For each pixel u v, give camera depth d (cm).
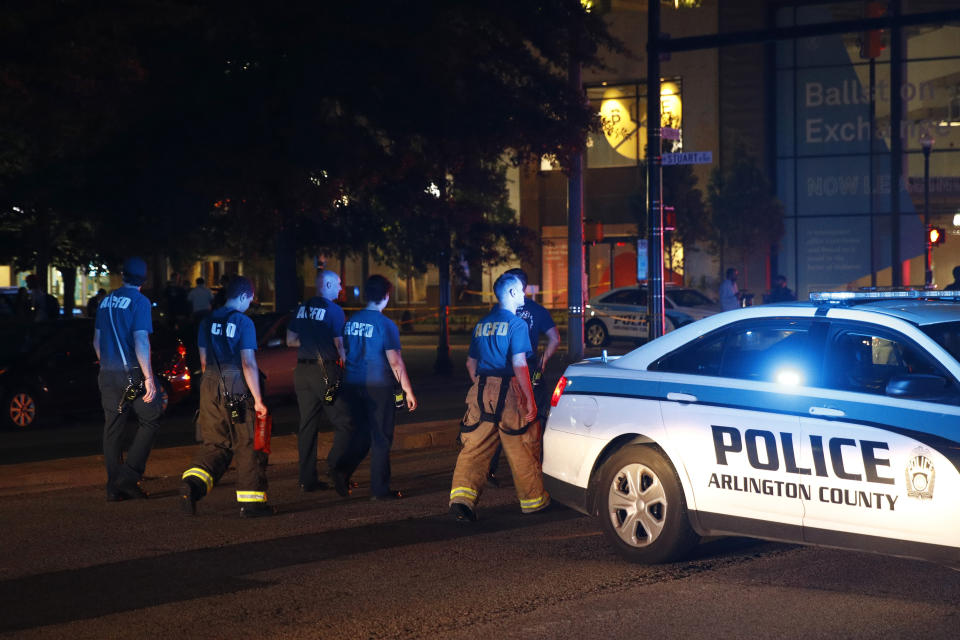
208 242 2645
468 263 2736
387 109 2175
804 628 655
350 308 4703
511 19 2236
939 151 4697
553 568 811
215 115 2159
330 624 678
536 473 995
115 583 784
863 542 711
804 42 4866
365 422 1105
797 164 4894
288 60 2117
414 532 944
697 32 4962
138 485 1201
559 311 4947
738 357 794
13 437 1642
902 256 4747
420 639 647
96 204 2366
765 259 4741
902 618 671
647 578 778
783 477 743
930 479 678
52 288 6125
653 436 810
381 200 2370
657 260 2034
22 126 2217
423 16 2145
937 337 714
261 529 964
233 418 1007
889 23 1845
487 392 971
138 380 1103
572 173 2558
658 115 2027
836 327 751
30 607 723
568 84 2355
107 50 2025
